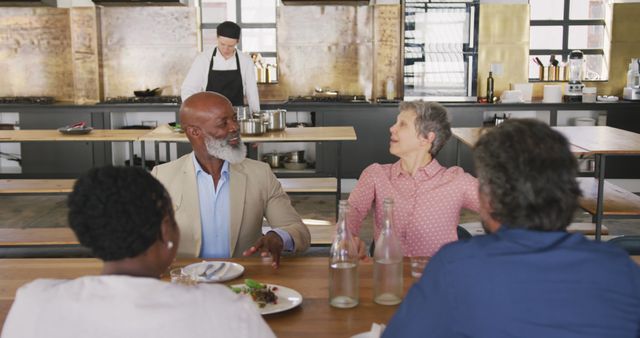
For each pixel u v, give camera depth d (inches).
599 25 301.7
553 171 50.6
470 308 48.4
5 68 298.4
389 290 74.7
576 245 50.1
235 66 223.6
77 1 291.3
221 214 104.9
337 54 300.0
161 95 301.6
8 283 82.4
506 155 51.6
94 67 293.9
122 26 298.0
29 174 281.0
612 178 277.3
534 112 293.3
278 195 109.0
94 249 47.7
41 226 234.1
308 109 276.1
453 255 50.1
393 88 289.0
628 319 48.9
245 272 85.7
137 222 47.1
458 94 283.3
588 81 300.4
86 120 277.7
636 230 225.0
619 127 277.3
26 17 295.3
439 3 277.0
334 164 278.8
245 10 304.7
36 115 277.7
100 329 44.5
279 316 71.3
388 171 104.3
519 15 292.7
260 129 192.2
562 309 47.6
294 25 298.5
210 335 45.4
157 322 44.5
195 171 104.2
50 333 44.9
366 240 214.5
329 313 72.2
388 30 292.0
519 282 47.9
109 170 48.3
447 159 279.9
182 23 298.0
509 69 295.9
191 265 86.3
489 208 53.7
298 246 95.7
